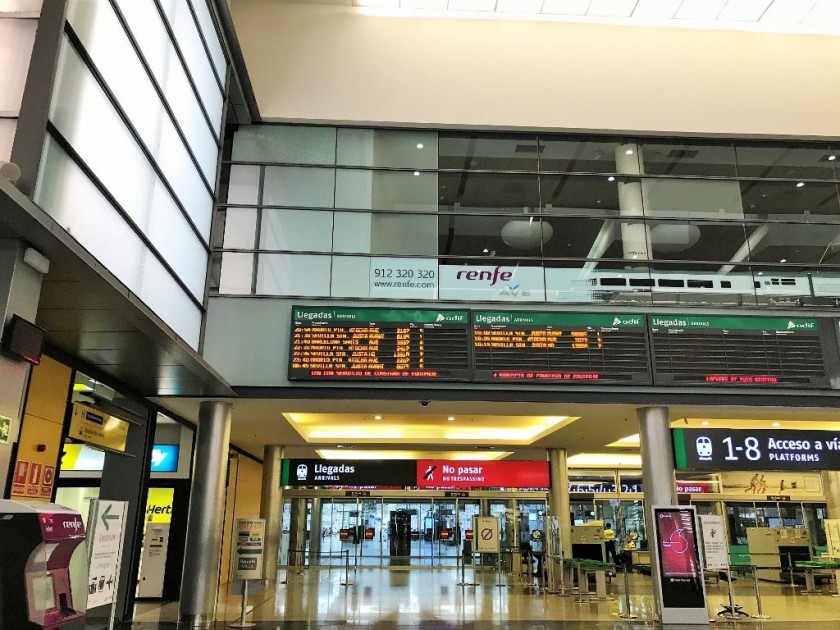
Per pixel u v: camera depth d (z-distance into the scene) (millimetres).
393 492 20938
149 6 7402
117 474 10758
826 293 11578
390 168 12016
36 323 6852
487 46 12695
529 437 16672
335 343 10695
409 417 15211
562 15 12914
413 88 12352
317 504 21250
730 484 21141
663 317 11078
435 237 11641
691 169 12445
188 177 9133
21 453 7207
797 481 21172
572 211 12016
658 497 10734
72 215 5645
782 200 12289
